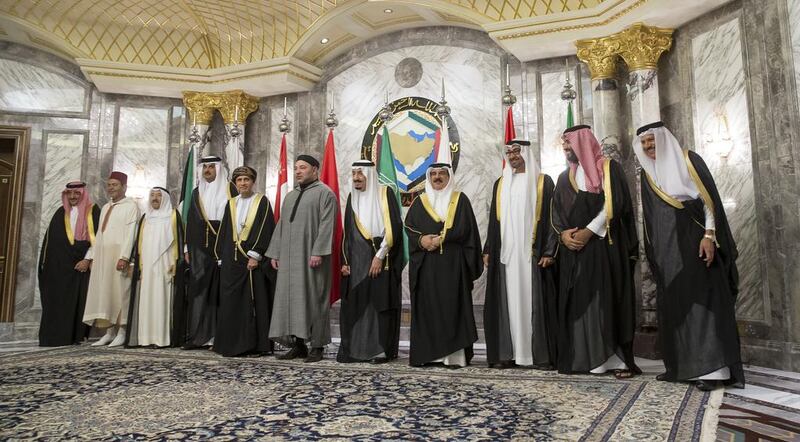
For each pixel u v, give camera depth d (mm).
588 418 2479
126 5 7555
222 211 5453
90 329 6430
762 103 4680
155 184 8195
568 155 4105
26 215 7809
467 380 3525
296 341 4809
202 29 7977
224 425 2369
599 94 6035
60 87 8133
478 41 7289
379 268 4500
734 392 3166
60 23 7609
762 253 4602
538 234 4160
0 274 7707
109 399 2918
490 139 7121
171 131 8336
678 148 3539
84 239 6133
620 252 3846
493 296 4285
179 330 5496
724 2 5102
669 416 2521
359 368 4094
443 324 4164
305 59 7895
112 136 8148
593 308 3770
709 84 5277
